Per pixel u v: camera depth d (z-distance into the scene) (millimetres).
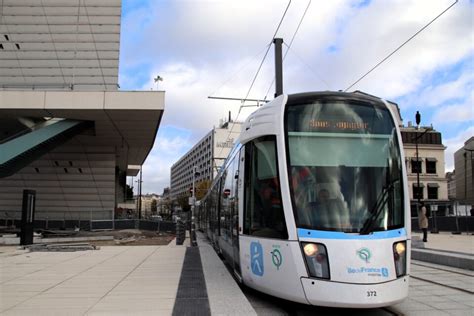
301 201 6945
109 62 37406
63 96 30703
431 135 62906
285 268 6891
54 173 42281
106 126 36281
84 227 38281
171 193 172000
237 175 9500
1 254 15805
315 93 7824
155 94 31281
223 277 10289
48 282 9641
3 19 36875
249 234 8188
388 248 6621
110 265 12641
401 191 7250
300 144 7324
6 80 36750
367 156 7285
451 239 22000
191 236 20812
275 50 16844
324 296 6398
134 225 37375
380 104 7844
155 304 7320
